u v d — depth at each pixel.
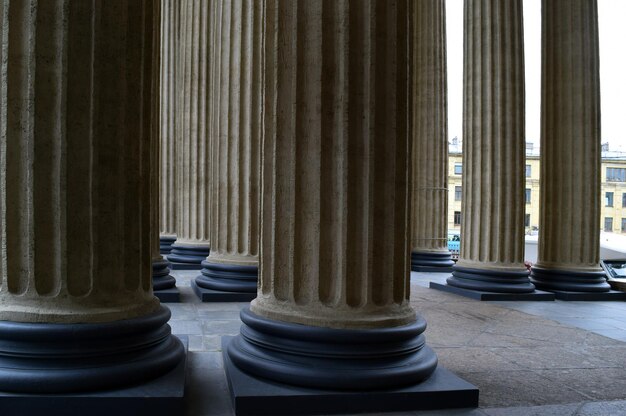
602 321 8.36
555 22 11.75
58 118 3.69
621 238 18.72
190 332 6.61
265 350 4.36
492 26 10.88
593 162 11.38
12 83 3.65
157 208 9.18
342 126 4.27
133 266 4.10
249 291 8.89
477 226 10.93
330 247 4.29
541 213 11.84
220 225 9.23
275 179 4.42
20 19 3.67
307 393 3.96
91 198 3.78
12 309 3.62
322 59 4.28
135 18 4.05
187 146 13.59
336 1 4.31
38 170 3.65
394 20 4.40
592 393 4.70
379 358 4.16
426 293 11.00
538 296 10.45
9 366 3.56
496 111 10.78
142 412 3.58
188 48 13.76
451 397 4.17
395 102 4.40
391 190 4.38
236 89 9.02
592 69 11.49
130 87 4.02
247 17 9.07
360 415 3.97
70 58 3.71
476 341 6.66
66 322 3.65
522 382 4.96
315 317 4.20
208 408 4.04
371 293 4.29
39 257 3.66
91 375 3.61
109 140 3.87
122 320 3.85
